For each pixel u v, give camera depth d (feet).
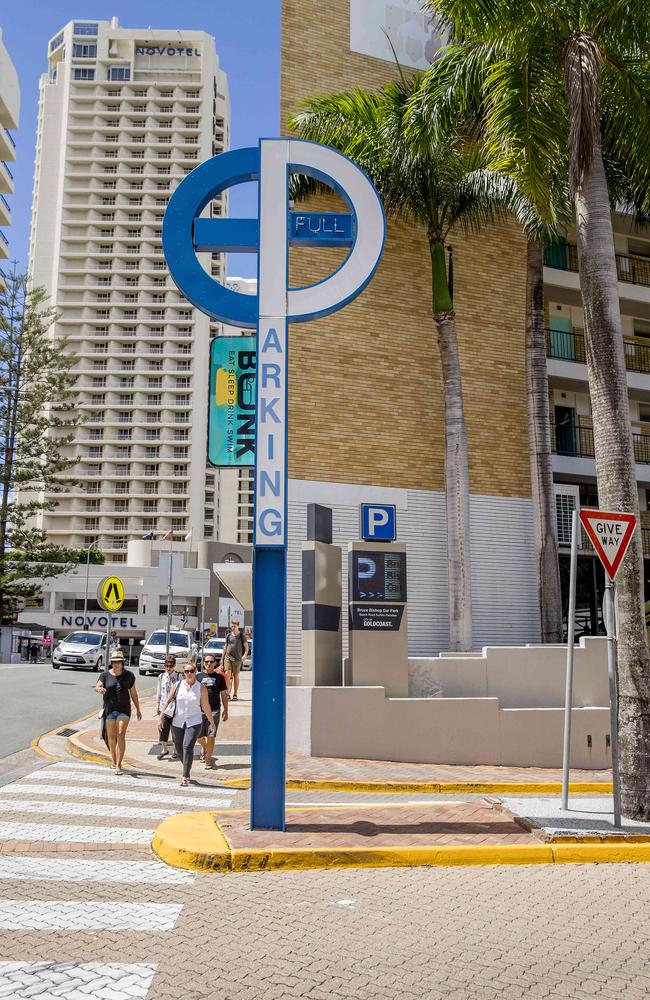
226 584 80.12
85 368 348.79
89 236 360.28
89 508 341.82
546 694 43.16
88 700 70.69
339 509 57.88
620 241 92.53
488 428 63.93
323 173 28.50
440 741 40.09
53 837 24.82
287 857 22.00
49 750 43.57
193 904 18.44
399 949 15.64
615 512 27.86
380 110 57.06
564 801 28.25
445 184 57.98
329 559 44.37
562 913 18.19
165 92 376.48
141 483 341.62
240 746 45.68
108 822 27.20
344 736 39.91
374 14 66.13
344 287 27.63
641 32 34.58
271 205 27.96
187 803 30.83
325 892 19.63
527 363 64.13
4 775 36.09
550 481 62.85
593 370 31.30
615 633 26.89
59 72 380.99
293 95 62.49
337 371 59.98
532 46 36.06
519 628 61.98
